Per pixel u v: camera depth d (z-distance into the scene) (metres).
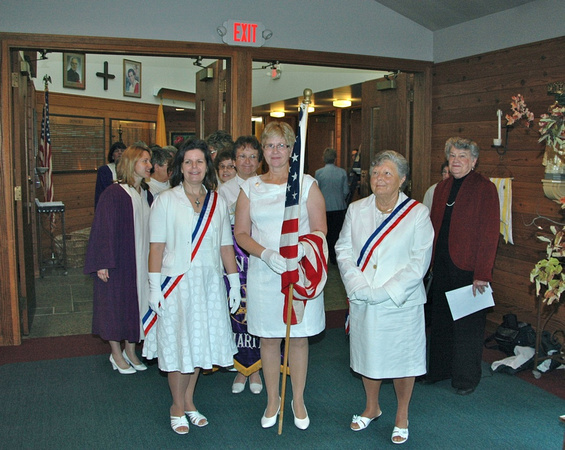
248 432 2.83
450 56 4.97
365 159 6.12
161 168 4.12
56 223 7.37
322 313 2.81
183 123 9.48
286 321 2.62
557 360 3.48
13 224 4.09
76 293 5.73
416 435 2.81
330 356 3.96
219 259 2.85
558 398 3.27
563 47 3.84
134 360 3.68
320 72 7.75
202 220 2.75
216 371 3.71
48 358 3.88
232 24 4.51
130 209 3.44
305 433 2.82
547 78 3.97
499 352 3.99
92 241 3.37
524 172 4.14
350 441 2.75
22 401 3.18
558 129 3.03
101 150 7.93
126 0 4.24
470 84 4.71
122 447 2.67
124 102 8.12
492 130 4.47
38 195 6.93
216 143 3.73
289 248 2.52
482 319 3.26
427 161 5.27
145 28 4.32
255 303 2.75
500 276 4.40
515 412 3.08
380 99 5.78
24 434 2.79
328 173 6.92
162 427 2.88
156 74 8.53
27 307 4.34
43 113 6.75
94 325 3.49
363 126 6.12
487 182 3.19
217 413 3.05
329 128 10.08
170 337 2.72
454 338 3.29
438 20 4.90
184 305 2.69
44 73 7.06
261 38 4.62
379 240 2.62
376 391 2.84
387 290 2.52
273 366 2.85
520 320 4.21
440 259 3.31
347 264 2.69
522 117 4.13
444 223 3.31
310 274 2.59
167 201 2.73
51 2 4.05
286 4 4.69
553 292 2.71
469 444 2.72
